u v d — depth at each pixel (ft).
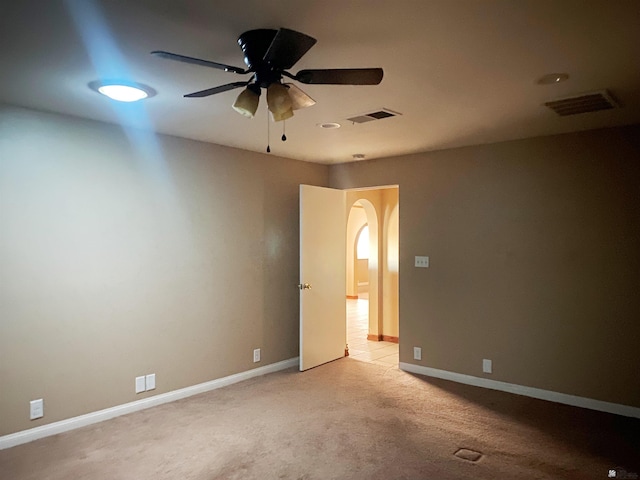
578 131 12.46
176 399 13.10
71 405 11.04
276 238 16.24
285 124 11.80
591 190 12.31
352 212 38.55
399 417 11.77
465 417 11.76
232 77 8.38
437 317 15.24
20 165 10.30
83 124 11.32
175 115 11.00
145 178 12.53
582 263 12.46
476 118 11.13
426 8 5.89
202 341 13.84
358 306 33.86
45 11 5.92
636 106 10.13
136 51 7.27
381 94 9.31
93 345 11.44
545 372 13.08
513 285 13.66
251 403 12.82
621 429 10.96
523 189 13.46
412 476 8.86
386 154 15.93
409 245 15.93
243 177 15.11
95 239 11.52
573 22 6.29
